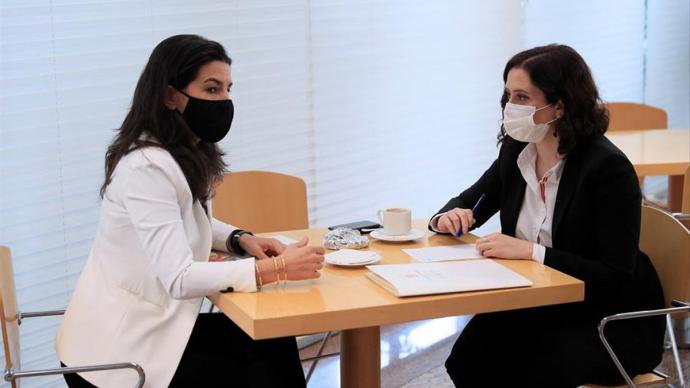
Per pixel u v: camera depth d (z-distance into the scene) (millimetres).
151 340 1896
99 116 2928
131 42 2990
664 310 2072
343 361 2271
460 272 1895
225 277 1767
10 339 1888
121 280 1924
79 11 2826
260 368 1941
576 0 5398
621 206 2068
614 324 2158
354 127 3906
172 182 1872
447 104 4430
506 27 4758
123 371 1878
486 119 4730
